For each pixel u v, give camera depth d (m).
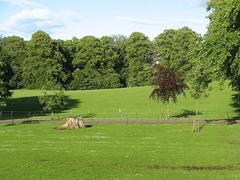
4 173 33.09
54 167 35.66
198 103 117.81
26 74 169.75
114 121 83.69
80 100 134.62
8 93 106.50
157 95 94.12
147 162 37.81
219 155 40.88
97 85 175.88
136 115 101.88
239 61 56.81
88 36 183.12
